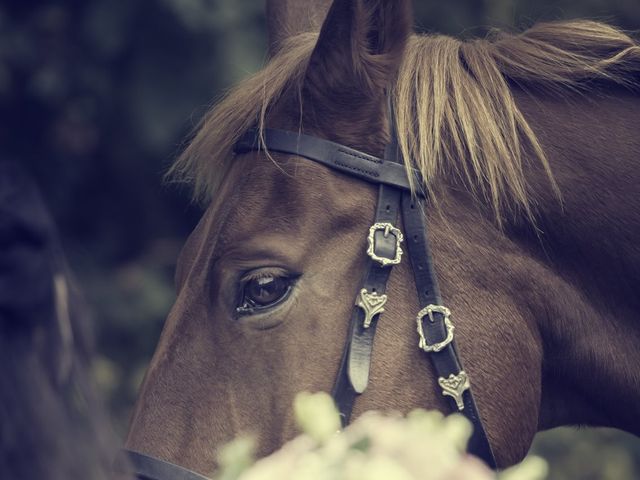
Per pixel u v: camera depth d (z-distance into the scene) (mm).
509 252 4707
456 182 4711
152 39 11836
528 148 4785
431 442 2785
